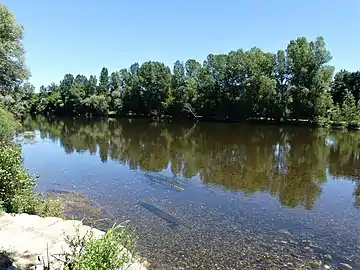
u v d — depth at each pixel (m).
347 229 13.37
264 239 12.23
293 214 15.00
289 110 62.72
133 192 18.06
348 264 10.48
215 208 15.62
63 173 22.41
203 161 27.25
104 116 90.00
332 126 58.38
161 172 23.02
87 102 89.12
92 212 14.77
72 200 16.47
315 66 60.94
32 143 37.62
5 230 9.78
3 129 25.66
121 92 91.81
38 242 9.13
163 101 81.44
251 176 22.14
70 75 110.00
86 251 6.04
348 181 21.08
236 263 10.32
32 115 101.06
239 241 11.99
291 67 62.97
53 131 52.03
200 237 12.25
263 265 10.24
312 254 11.11
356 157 29.48
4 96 33.66
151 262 10.12
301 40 64.62
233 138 42.66
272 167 25.05
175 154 30.55
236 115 68.56
